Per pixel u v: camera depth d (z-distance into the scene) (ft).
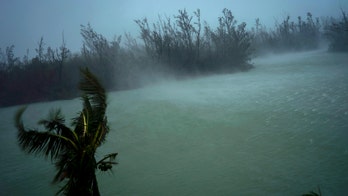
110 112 59.88
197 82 93.81
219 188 22.59
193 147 32.73
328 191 20.25
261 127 36.01
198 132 37.99
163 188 23.89
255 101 51.16
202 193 22.22
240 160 27.22
